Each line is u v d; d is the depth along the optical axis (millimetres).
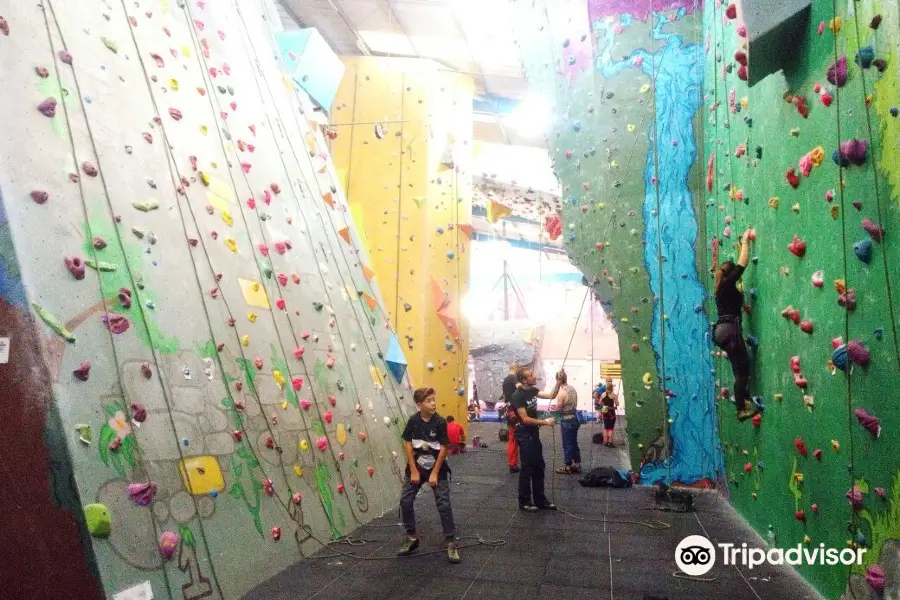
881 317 2523
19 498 2613
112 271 3391
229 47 6309
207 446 3656
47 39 3652
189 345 3830
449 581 3754
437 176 10938
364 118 10844
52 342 2840
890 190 2406
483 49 11656
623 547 4500
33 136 3219
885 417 2508
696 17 7129
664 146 7094
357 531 4926
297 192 6512
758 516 4738
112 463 2957
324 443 4984
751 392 4797
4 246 2830
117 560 2789
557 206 14875
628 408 7051
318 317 5836
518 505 5945
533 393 5918
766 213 4230
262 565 3764
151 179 4078
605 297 7168
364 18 10891
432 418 4523
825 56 3053
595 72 7438
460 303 11125
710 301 6578
